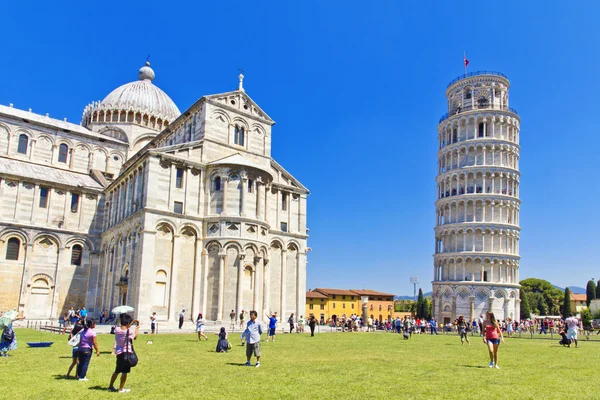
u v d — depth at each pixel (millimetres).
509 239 98688
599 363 25422
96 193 70062
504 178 100812
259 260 55062
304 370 20859
